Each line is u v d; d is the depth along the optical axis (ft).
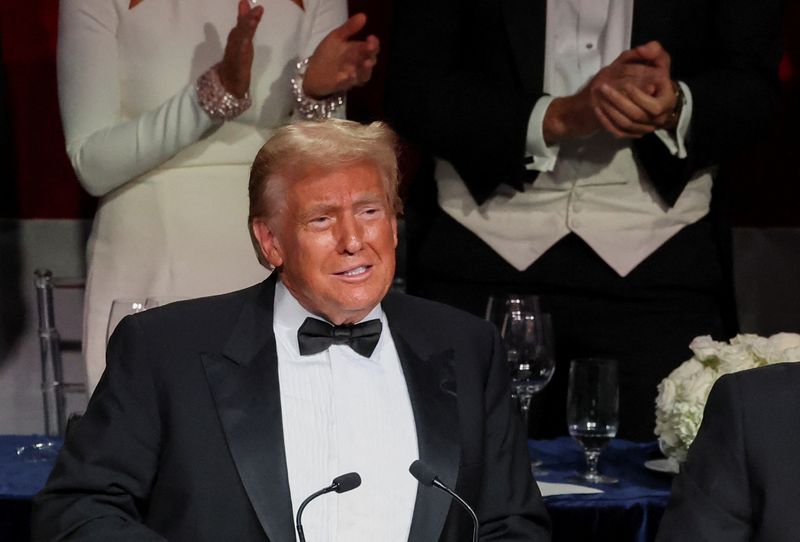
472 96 47.93
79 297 61.26
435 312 31.89
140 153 45.78
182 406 28.86
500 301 38.52
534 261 49.34
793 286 63.16
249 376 29.35
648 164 48.21
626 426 49.19
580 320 49.49
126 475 28.48
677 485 28.35
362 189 28.73
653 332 49.39
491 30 49.16
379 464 29.48
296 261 28.99
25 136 61.41
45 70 61.21
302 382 29.91
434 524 29.09
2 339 61.46
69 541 27.40
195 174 47.16
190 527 28.30
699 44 49.70
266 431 28.81
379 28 62.13
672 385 36.96
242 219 47.67
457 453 29.68
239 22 44.04
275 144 28.96
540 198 48.93
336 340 30.01
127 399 28.84
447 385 30.42
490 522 30.37
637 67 44.62
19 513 34.53
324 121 29.01
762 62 49.47
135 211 47.14
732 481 27.53
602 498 34.65
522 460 31.19
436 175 50.90
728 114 47.44
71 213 61.93
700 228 49.85
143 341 29.43
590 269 49.06
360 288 28.86
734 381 28.25
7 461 38.37
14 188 61.52
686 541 27.32
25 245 61.72
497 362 31.65
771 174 62.80
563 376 50.01
